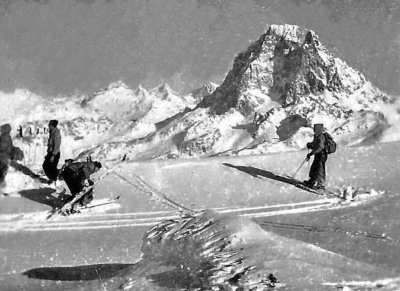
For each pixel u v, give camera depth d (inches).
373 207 540.1
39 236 506.3
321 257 250.5
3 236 505.0
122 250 451.2
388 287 221.9
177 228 290.0
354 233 431.8
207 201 594.6
